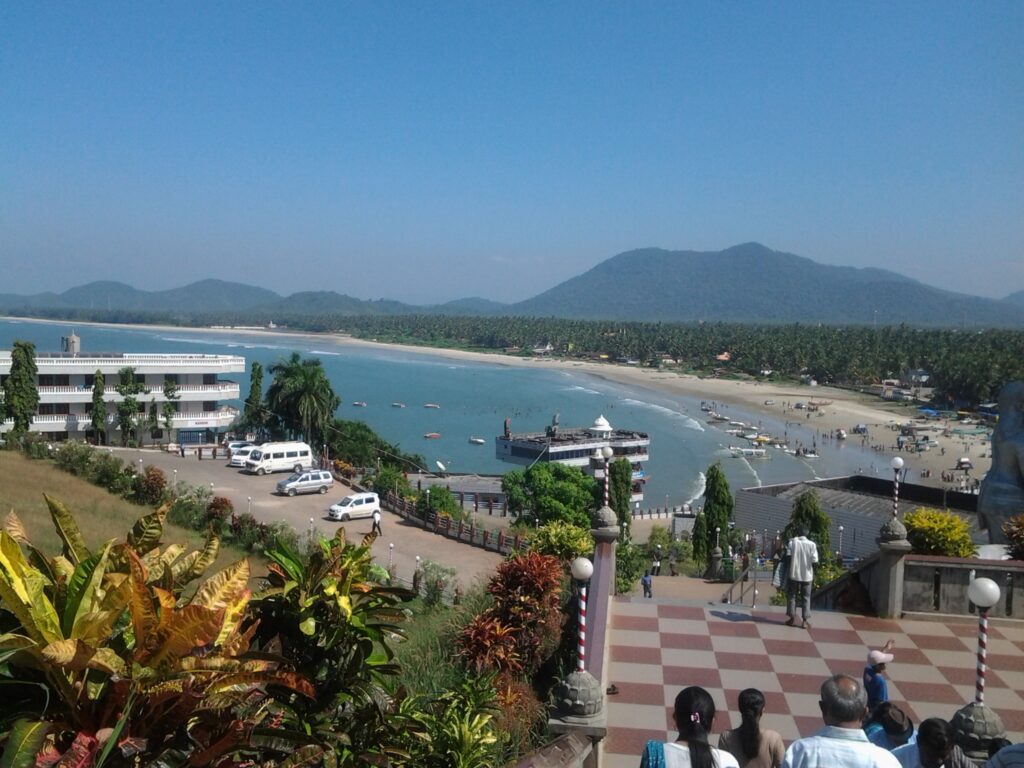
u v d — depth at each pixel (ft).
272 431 271.69
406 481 208.74
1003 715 37.65
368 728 21.86
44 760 14.98
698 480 351.05
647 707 37.47
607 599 44.75
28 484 139.03
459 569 139.64
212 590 18.07
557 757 26.17
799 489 163.53
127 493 151.02
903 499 150.10
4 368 233.96
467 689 36.78
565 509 204.95
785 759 20.75
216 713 16.98
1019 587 49.65
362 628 21.65
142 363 253.44
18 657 15.31
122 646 16.85
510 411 538.06
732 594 89.20
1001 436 82.07
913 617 49.24
